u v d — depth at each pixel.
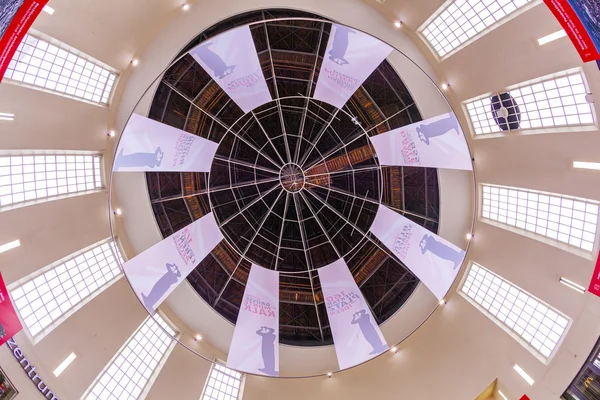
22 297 14.75
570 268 14.75
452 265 17.58
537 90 14.80
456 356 18.02
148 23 15.81
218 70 16.06
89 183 17.00
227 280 21.30
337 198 22.42
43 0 11.52
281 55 20.39
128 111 16.91
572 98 13.94
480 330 17.72
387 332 19.66
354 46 15.71
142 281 17.33
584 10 11.08
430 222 20.19
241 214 22.53
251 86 16.86
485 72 15.68
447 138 16.36
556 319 15.55
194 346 19.09
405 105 20.00
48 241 15.48
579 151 13.87
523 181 15.93
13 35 11.50
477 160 17.38
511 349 16.58
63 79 15.16
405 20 16.50
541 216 15.84
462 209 18.39
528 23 13.80
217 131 21.69
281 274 22.44
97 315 16.83
